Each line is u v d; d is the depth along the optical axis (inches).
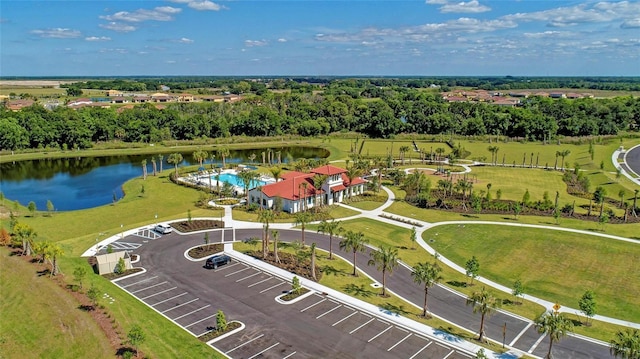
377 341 1774.1
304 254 2655.0
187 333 1797.5
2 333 1860.2
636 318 2007.9
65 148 6461.6
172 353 1649.9
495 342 1791.3
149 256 2583.7
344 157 6048.2
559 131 7426.2
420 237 3002.0
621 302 2156.7
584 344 1788.9
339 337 1796.3
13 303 2033.7
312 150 6943.9
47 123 6594.5
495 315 2005.4
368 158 5787.4
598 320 1985.7
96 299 1956.2
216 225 3147.1
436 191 4232.3
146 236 2913.4
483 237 2997.0
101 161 5999.0
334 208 3661.4
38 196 4212.6
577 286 2322.8
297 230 3107.8
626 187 4244.6
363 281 2317.9
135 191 4197.8
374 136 7795.3
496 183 4530.0
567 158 5831.7
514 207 3472.0
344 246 2389.3
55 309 1935.3
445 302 2123.5
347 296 2138.3
